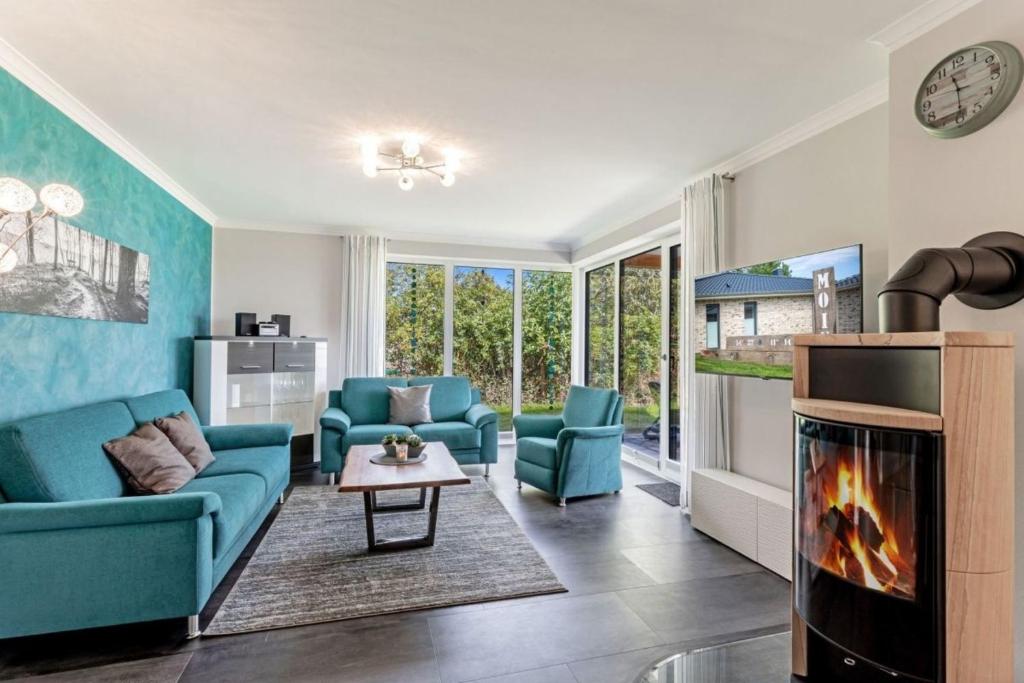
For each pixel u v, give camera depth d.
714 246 3.46
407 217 5.07
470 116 2.78
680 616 2.27
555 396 6.43
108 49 2.15
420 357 5.95
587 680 1.82
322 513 3.58
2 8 1.88
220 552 2.24
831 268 2.49
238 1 1.84
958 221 1.80
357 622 2.19
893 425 1.40
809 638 1.73
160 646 2.00
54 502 2.01
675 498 4.05
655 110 2.70
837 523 1.54
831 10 1.88
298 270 5.41
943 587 1.33
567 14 1.90
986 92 1.68
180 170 3.70
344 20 1.95
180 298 4.26
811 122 2.80
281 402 4.85
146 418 3.09
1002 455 1.33
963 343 1.33
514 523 3.44
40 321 2.47
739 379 3.33
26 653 1.95
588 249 5.87
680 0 1.82
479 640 2.07
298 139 3.12
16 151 2.28
